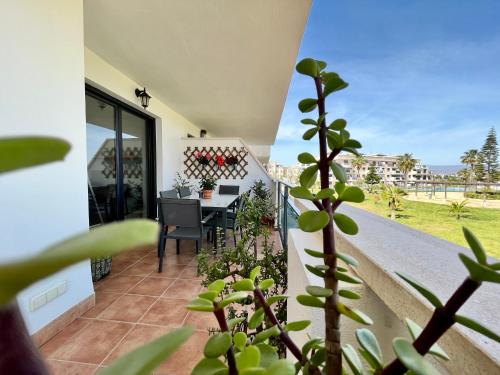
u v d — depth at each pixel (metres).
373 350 0.36
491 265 0.26
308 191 0.41
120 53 2.95
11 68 1.45
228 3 2.09
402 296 0.52
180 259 3.11
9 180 1.45
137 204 4.38
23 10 1.51
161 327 1.76
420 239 0.76
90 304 1.98
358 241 0.76
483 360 0.35
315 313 0.75
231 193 5.43
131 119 4.20
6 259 0.12
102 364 1.43
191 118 6.21
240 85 3.91
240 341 0.43
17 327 0.21
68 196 1.81
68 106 1.81
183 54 2.95
